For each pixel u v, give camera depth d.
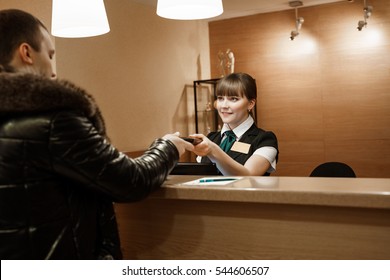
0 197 0.87
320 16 4.45
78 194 0.98
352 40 4.32
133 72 4.00
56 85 0.91
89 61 3.47
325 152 4.50
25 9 3.21
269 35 4.73
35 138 0.89
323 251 1.12
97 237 1.05
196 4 1.60
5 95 0.87
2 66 1.00
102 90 3.61
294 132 4.65
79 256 0.96
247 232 1.22
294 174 4.66
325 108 4.48
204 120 5.05
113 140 3.74
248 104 2.25
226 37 5.02
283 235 1.17
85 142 0.91
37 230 0.89
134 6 4.02
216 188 1.19
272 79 4.74
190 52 4.86
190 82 4.86
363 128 4.31
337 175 2.55
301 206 1.14
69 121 0.91
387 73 4.18
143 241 1.39
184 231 1.32
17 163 0.88
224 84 2.23
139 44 4.08
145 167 1.03
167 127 4.49
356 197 1.02
